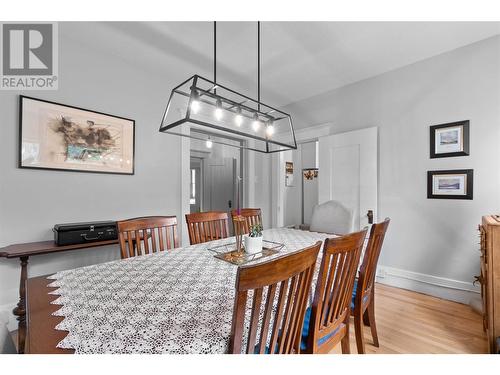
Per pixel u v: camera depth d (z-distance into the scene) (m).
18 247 1.86
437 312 2.15
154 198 2.83
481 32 2.15
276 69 2.80
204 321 0.78
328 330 1.13
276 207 4.12
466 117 2.31
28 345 0.65
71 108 2.24
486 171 2.21
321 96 3.46
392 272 2.75
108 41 2.28
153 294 0.97
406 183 2.67
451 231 2.38
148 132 2.79
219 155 5.02
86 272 1.22
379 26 2.06
